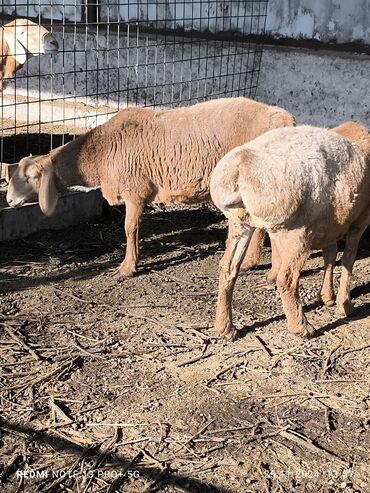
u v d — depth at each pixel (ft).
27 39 20.49
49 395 12.59
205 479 11.32
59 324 14.20
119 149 15.69
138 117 15.78
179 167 15.65
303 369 13.17
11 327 14.06
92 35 24.36
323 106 22.09
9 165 18.33
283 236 13.21
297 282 13.55
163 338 13.87
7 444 11.76
